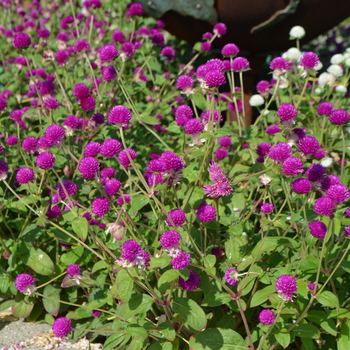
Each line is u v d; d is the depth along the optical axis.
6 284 1.10
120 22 2.03
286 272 0.98
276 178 1.06
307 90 1.55
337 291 1.06
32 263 1.08
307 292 0.97
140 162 1.26
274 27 1.56
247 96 1.73
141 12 1.55
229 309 1.05
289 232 1.14
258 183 1.07
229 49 1.19
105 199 0.97
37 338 1.09
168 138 1.41
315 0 1.50
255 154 1.22
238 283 0.97
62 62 1.34
